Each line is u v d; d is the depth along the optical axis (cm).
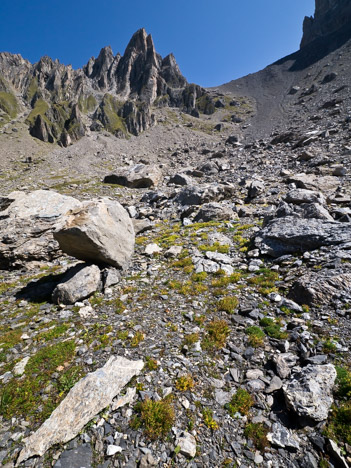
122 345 914
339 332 868
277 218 1808
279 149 6116
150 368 790
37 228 2162
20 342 1004
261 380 750
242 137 12162
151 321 1064
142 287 1408
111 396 686
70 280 1359
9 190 6831
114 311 1174
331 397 650
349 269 1101
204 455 566
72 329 1052
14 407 691
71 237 1436
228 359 845
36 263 2102
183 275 1498
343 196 2347
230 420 643
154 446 577
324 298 1016
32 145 14250
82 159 11775
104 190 5853
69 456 557
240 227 2205
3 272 2005
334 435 581
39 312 1246
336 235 1361
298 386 676
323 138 5228
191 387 730
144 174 6309
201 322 1037
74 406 663
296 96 16350
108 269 1525
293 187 3056
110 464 544
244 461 556
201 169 6406
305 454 559
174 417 641
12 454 573
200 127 17488
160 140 15825
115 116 18825
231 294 1233
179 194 3816
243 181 4091
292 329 941
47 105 19025
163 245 2080
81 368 815
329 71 16512
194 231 2364
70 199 2442
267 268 1421
